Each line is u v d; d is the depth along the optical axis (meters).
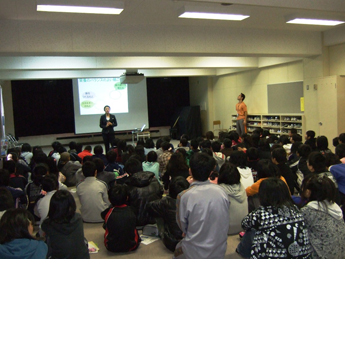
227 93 12.98
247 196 3.53
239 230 3.44
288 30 7.64
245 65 9.95
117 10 4.96
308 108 8.80
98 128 14.02
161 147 5.80
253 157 4.20
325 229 1.96
